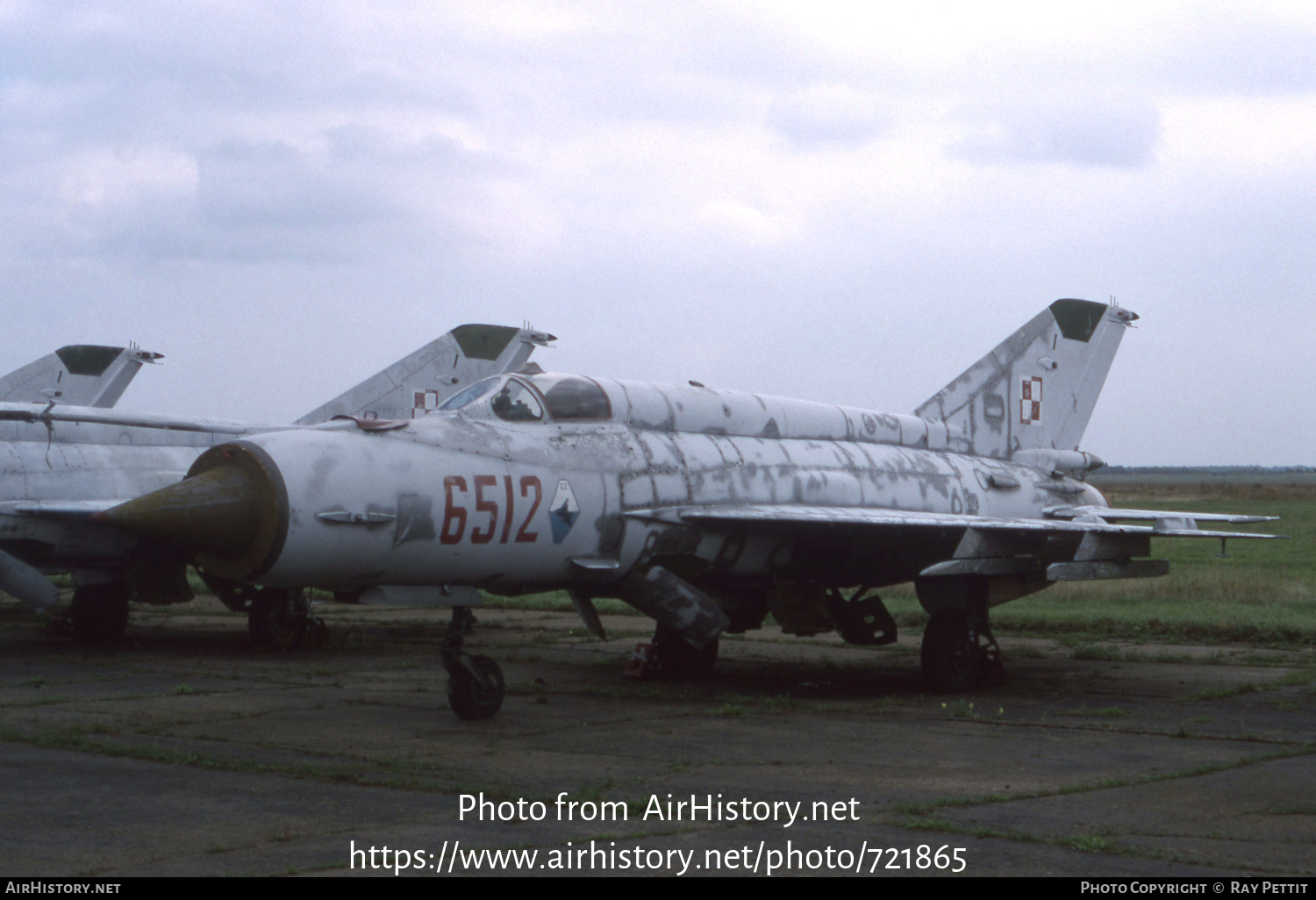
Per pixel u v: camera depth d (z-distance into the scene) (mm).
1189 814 7480
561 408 12875
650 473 13133
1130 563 14656
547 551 12125
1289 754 9656
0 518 17328
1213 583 26281
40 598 15922
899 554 15625
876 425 16562
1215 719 11539
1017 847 6688
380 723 10961
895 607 23531
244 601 17969
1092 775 8750
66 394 25906
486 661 11234
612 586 13258
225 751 9438
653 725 10938
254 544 10383
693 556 13578
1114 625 20359
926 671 13828
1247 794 8086
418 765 8781
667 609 13023
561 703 12422
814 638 20344
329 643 18516
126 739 9938
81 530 18062
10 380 25234
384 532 10812
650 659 14688
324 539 10484
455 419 12055
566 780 8414
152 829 6922
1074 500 18531
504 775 8555
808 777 8586
